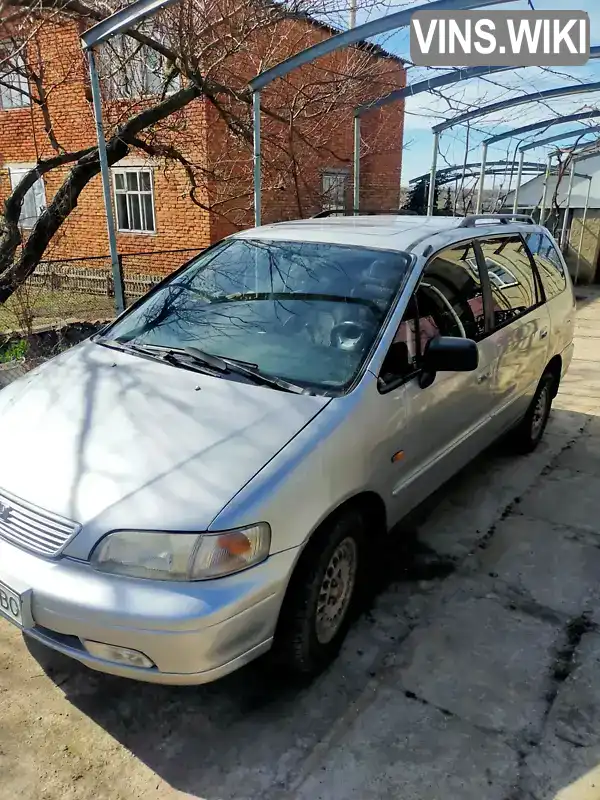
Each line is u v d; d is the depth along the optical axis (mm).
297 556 2348
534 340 4484
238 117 7621
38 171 6539
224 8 6422
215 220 11703
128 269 12742
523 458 5070
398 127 13141
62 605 2131
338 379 2822
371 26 5113
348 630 2973
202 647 2102
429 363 2971
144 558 2131
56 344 6184
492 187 14656
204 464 2330
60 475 2363
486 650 2898
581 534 3922
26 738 2395
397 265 3303
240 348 3109
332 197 11148
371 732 2445
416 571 3506
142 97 7918
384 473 2889
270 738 2416
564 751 2373
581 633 3031
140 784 2225
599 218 15047
